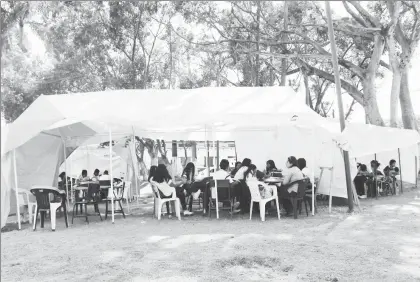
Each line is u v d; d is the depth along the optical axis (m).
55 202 9.44
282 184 10.04
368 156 16.98
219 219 10.04
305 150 14.16
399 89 19.94
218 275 5.35
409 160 16.91
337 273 5.29
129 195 15.24
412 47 19.16
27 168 12.09
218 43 20.84
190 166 11.70
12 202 10.70
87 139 13.74
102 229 9.17
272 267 5.67
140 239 7.84
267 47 22.97
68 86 21.78
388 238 7.29
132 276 5.41
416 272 5.25
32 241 8.03
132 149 14.10
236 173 10.82
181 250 6.81
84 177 13.02
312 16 20.05
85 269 5.86
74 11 20.23
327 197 13.21
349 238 7.38
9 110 19.47
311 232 8.04
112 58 22.03
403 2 18.94
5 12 17.16
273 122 10.36
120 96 11.87
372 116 19.20
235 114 10.38
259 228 8.62
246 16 21.84
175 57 23.78
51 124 9.88
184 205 10.95
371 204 12.05
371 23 18.78
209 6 20.27
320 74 21.16
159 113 10.71
